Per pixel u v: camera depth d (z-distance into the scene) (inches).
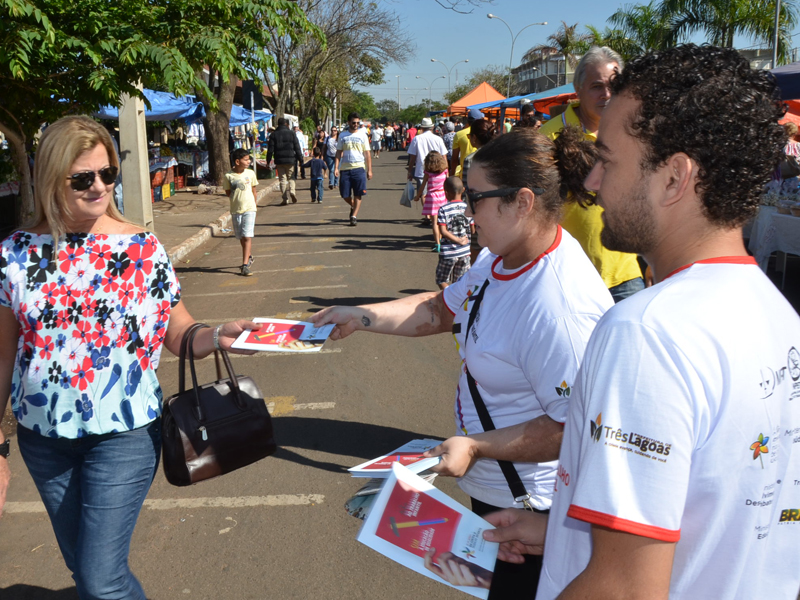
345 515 131.6
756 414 34.2
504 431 62.0
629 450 34.0
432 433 166.6
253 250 412.8
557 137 65.7
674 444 33.2
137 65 215.6
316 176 667.4
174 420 80.3
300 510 133.6
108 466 78.1
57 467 79.4
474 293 73.2
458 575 52.4
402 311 84.6
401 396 188.2
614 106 40.0
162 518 131.8
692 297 35.5
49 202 75.2
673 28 897.5
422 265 354.6
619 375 34.9
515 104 697.0
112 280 78.2
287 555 120.0
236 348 78.3
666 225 38.9
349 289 306.7
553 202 64.4
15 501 137.6
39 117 233.8
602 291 64.1
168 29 222.8
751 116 35.6
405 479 57.7
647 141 37.7
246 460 82.7
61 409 77.0
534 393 65.9
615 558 34.1
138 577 114.7
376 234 458.9
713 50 37.8
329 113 2370.8
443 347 225.9
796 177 301.1
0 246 77.0
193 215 531.8
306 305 281.1
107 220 81.3
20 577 115.2
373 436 164.6
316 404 183.6
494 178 64.8
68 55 202.5
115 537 77.2
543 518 57.7
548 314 61.5
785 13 834.2
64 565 118.3
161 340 82.6
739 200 36.4
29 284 76.0
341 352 222.1
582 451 36.4
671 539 33.4
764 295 37.4
